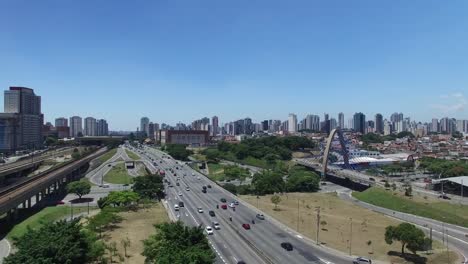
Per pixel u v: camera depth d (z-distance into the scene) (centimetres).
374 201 19838
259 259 9756
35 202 18425
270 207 17138
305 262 9788
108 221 12188
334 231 13325
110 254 9644
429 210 17162
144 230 12131
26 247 6975
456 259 10994
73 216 15088
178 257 6881
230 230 12694
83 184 18962
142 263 9050
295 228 13375
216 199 18225
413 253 11181
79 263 7344
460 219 15762
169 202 17300
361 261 9800
